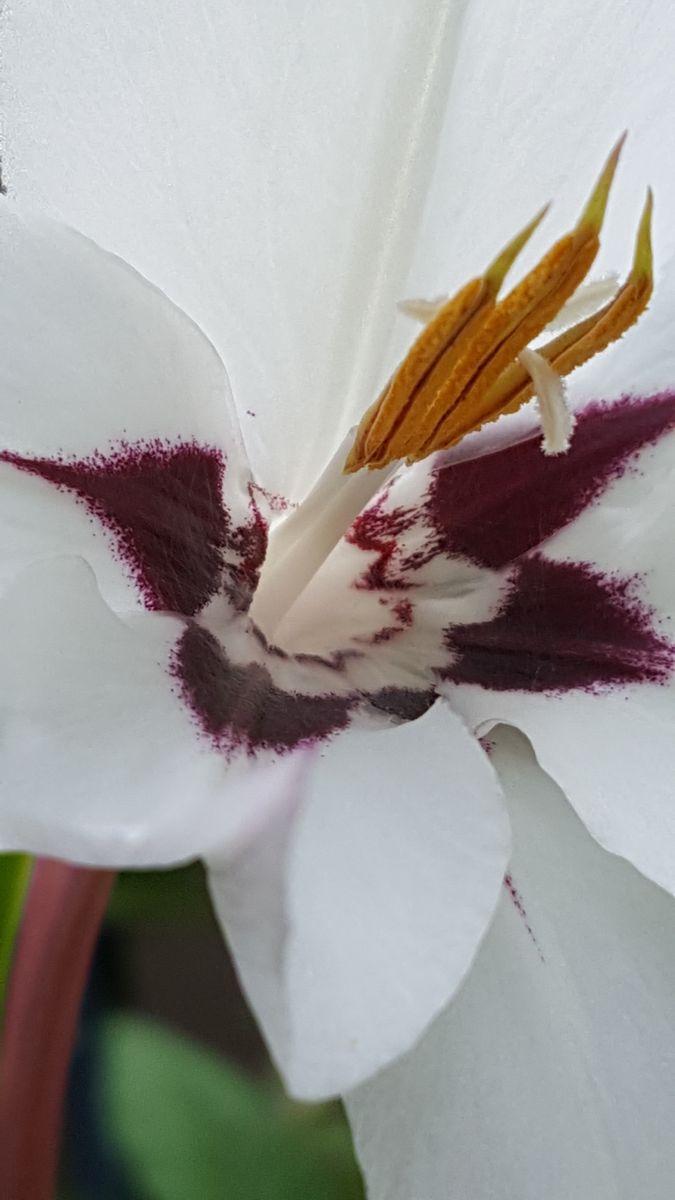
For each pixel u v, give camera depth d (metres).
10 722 0.07
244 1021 0.14
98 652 0.07
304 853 0.07
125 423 0.08
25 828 0.06
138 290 0.08
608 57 0.09
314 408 0.09
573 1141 0.08
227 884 0.07
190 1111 0.12
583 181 0.09
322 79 0.09
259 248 0.09
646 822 0.08
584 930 0.09
